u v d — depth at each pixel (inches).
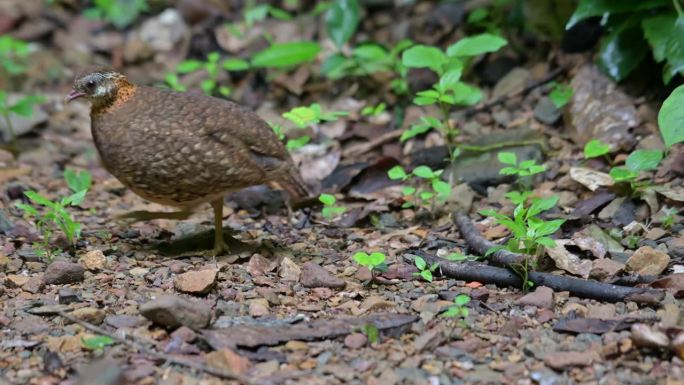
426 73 555.2
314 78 592.7
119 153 362.6
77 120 586.9
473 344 301.3
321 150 510.9
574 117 482.9
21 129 557.3
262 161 368.2
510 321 313.4
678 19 436.8
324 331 308.3
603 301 331.6
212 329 310.3
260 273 364.8
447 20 599.5
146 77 630.5
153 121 360.5
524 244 353.7
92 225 428.8
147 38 672.4
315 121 427.8
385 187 467.5
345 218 437.1
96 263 367.2
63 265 352.5
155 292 346.9
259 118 377.1
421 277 358.6
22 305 333.4
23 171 500.1
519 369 286.7
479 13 575.2
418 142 505.4
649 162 385.1
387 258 381.1
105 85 367.2
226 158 359.3
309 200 442.0
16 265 369.4
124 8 698.8
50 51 675.4
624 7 460.8
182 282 342.3
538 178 447.8
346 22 559.5
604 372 283.9
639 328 290.5
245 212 449.4
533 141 472.7
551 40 544.4
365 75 570.6
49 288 349.7
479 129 506.9
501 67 553.3
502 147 472.7
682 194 402.9
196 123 359.3
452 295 337.7
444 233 409.4
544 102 507.2
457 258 362.0
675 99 361.4
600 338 304.7
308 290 349.4
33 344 304.3
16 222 425.4
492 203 436.1
